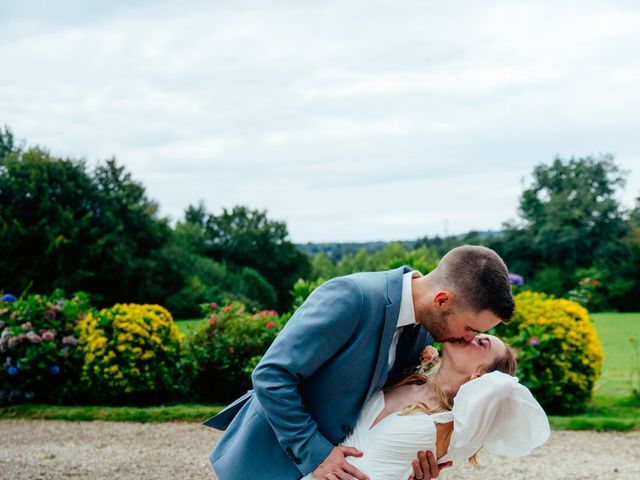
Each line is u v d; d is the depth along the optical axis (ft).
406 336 8.05
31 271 89.15
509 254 119.55
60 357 24.59
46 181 93.50
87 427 21.08
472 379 7.42
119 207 100.63
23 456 17.51
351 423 7.47
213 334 25.00
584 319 22.24
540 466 16.10
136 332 23.62
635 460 16.52
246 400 8.59
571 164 129.29
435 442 7.20
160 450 18.08
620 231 114.52
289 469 7.48
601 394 24.64
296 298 24.39
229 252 128.36
